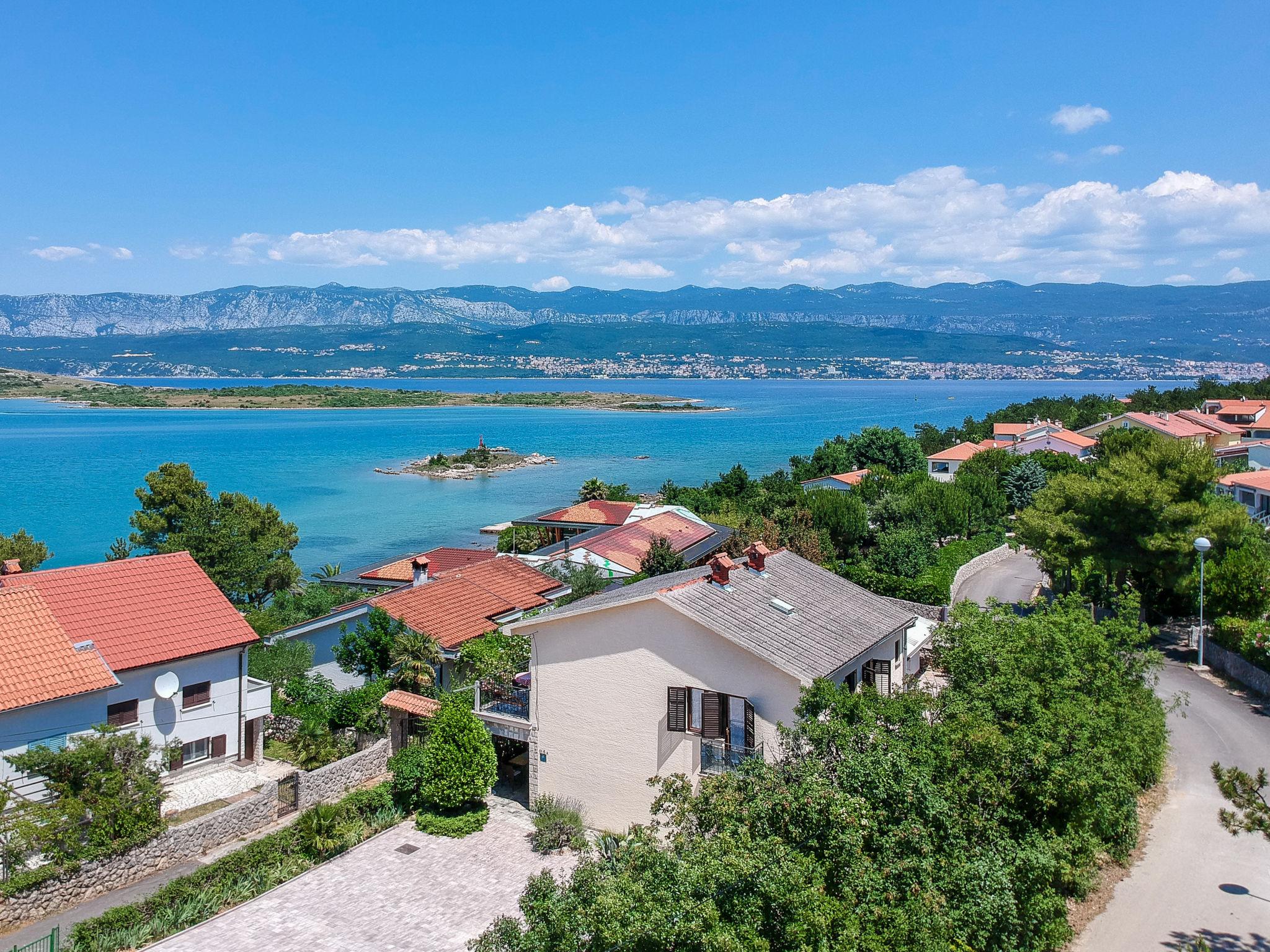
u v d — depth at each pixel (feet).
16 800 92.43
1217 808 104.88
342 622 150.10
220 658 121.70
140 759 100.27
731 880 54.70
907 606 169.37
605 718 100.17
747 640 91.71
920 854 63.77
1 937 81.35
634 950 49.96
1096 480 195.42
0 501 474.08
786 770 68.90
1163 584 179.01
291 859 96.12
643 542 223.51
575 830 98.53
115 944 78.69
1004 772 71.97
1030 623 92.07
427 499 500.74
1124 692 94.12
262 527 238.27
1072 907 82.48
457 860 95.71
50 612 112.37
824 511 267.80
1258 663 151.02
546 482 575.79
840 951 55.11
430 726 111.14
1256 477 272.51
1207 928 78.64
